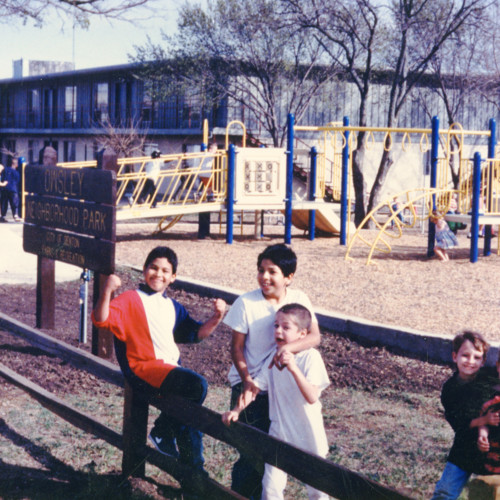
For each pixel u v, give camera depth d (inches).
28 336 304.7
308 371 155.7
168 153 1430.9
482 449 132.3
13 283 482.9
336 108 1301.7
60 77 1724.9
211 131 1295.5
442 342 324.8
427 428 235.6
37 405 250.2
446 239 623.2
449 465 139.5
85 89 1680.6
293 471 142.1
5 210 895.7
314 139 1300.4
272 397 160.1
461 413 135.1
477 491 131.6
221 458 210.8
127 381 185.2
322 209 780.6
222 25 1142.3
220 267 564.1
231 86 1228.5
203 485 167.9
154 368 173.9
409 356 332.5
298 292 171.8
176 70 1221.1
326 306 422.6
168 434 183.2
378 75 1249.4
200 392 173.5
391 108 936.9
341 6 954.7
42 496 178.9
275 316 158.4
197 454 178.2
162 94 1267.2
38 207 345.1
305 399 153.6
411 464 200.7
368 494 128.2
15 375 247.6
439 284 502.3
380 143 1318.9
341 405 262.2
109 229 288.4
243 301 168.1
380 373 304.5
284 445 144.2
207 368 309.1
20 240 621.0
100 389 275.6
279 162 728.3
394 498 124.1
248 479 169.2
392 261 610.9
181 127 1405.0
